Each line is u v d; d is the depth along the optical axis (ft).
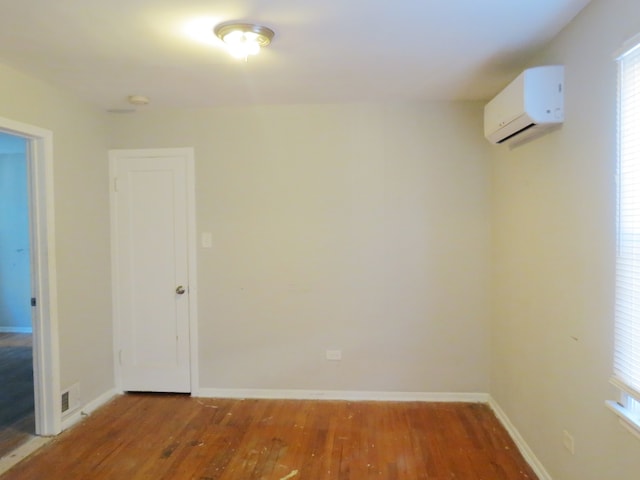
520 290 8.62
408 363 11.00
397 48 7.37
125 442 9.05
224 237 11.23
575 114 6.28
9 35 6.73
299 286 11.14
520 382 8.67
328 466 8.16
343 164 10.91
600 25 5.59
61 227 9.50
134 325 11.51
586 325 6.05
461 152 10.66
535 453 7.92
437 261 10.83
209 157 11.17
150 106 10.87
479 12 6.10
